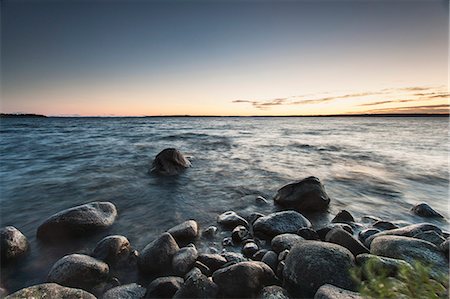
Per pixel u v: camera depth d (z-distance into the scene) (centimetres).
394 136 4034
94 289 470
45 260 580
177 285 436
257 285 431
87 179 1334
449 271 405
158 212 886
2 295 457
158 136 3816
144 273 524
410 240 495
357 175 1429
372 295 196
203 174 1452
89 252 613
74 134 4134
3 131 4656
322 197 888
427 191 1149
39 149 2388
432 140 3356
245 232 672
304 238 621
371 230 661
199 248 623
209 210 909
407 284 179
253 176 1413
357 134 4506
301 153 2233
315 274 416
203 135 4069
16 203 987
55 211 912
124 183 1267
